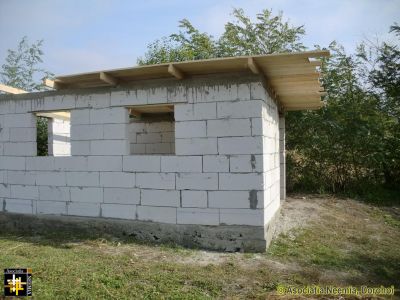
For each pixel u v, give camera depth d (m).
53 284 4.23
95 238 6.43
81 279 4.39
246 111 5.76
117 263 5.07
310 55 5.05
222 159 5.87
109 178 6.60
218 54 12.61
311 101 8.70
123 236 6.47
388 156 11.08
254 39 12.16
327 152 11.26
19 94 7.41
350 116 10.93
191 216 6.05
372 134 10.89
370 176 11.45
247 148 5.75
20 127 7.43
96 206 6.71
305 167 11.71
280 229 7.21
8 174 7.55
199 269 4.93
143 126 9.69
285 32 12.16
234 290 4.34
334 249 6.27
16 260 5.03
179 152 6.11
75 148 6.85
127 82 6.52
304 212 8.76
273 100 7.41
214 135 5.91
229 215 5.84
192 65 5.59
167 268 4.92
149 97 6.29
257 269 5.00
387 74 11.01
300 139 11.41
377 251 6.35
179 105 6.11
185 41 13.69
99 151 6.66
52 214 7.08
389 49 11.04
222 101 5.87
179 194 6.12
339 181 11.53
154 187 6.28
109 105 6.58
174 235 6.15
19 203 7.43
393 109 11.27
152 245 6.06
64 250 5.71
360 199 10.70
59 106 7.00
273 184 7.15
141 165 6.37
